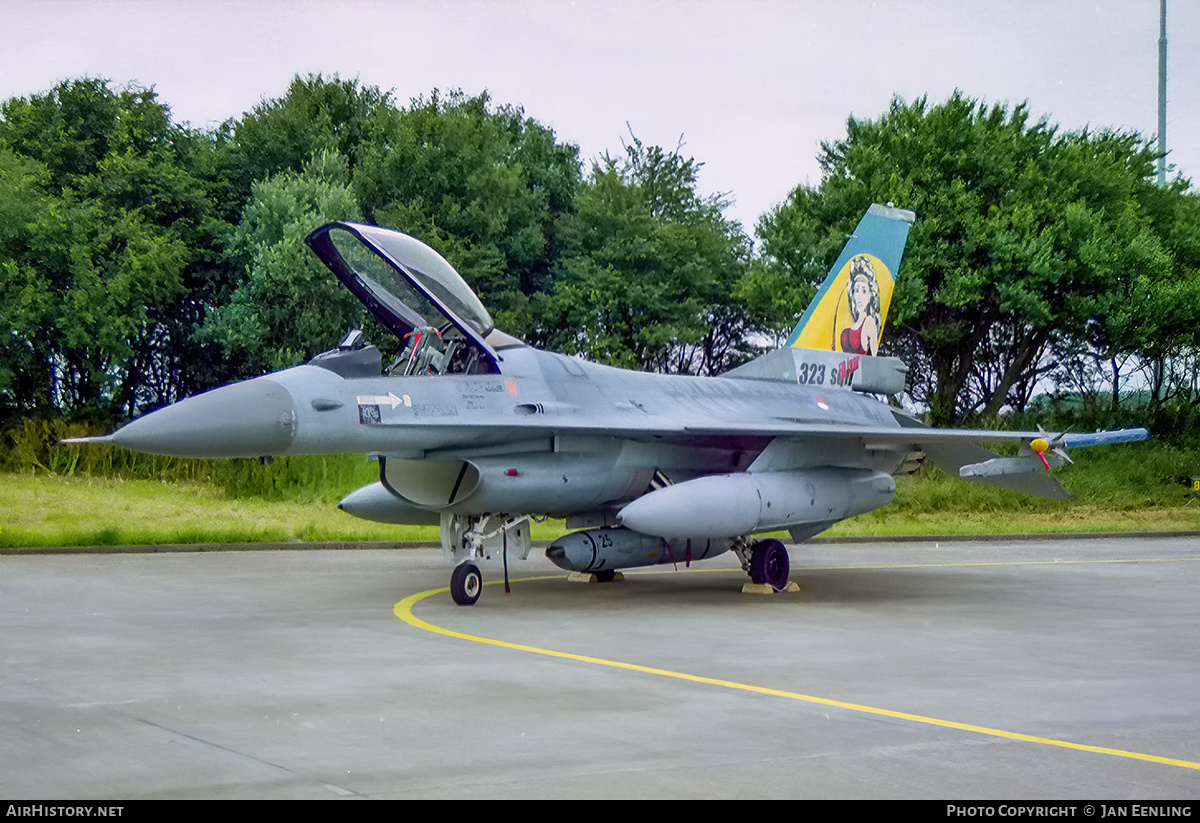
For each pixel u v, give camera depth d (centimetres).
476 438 1301
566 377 1414
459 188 4450
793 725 679
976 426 3734
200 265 4147
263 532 2066
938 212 3538
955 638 1059
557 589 1491
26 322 3544
